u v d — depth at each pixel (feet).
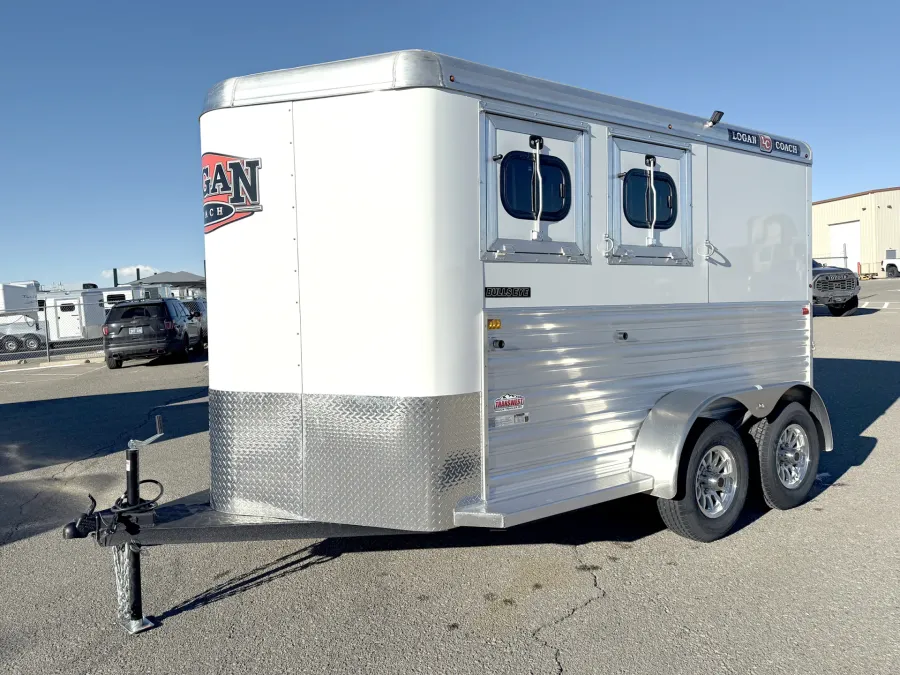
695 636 10.27
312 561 13.51
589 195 12.35
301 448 11.14
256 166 11.14
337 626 10.88
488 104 10.99
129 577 10.91
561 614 11.06
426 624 10.85
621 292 12.93
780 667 9.43
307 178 10.91
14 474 21.48
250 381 11.35
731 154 15.07
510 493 11.44
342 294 10.82
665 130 13.58
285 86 10.95
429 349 10.53
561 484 12.12
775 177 16.20
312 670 9.68
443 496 10.66
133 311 52.95
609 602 11.42
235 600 11.91
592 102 12.36
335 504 10.98
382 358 10.65
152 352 52.60
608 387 12.79
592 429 12.57
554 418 11.98
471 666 9.64
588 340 12.43
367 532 11.01
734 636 10.25
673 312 13.89
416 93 10.40
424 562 13.26
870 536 14.02
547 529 14.85
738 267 15.31
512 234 11.34
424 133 10.43
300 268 11.00
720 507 13.98
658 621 10.75
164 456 23.08
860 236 130.11
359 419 10.80
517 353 11.41
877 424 23.73
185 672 9.73
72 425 29.35
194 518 11.25
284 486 11.26
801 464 16.02
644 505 15.10
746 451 14.73
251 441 11.40
